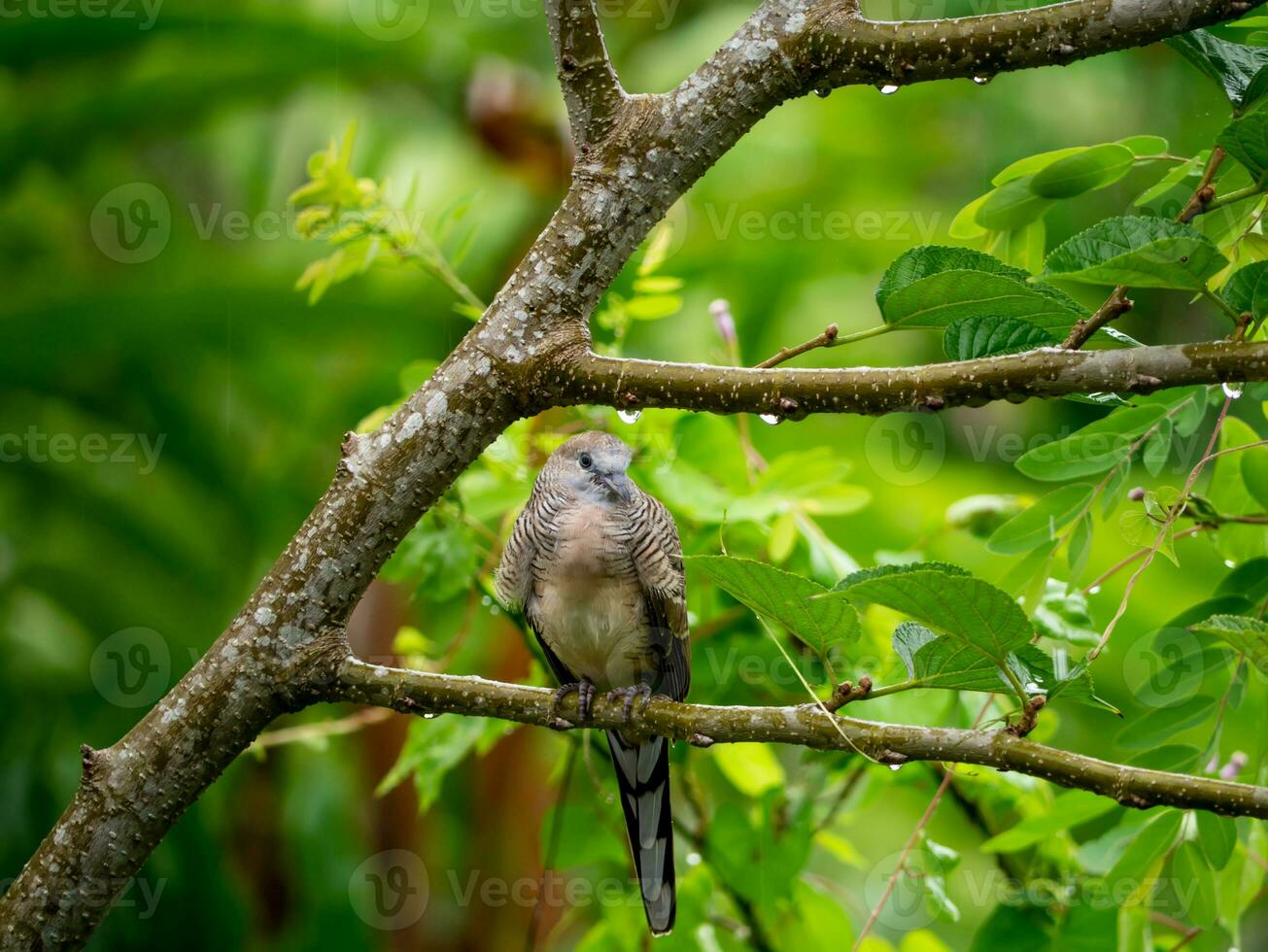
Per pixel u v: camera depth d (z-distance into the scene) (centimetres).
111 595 1250
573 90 546
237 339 1226
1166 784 488
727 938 917
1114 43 493
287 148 1367
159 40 1217
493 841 1323
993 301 508
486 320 554
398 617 1194
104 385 1230
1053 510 652
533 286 547
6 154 1218
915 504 1276
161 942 1173
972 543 973
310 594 559
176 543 1264
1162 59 1432
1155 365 477
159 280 1193
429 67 1351
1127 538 621
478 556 945
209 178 1471
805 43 525
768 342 1378
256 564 1280
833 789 949
